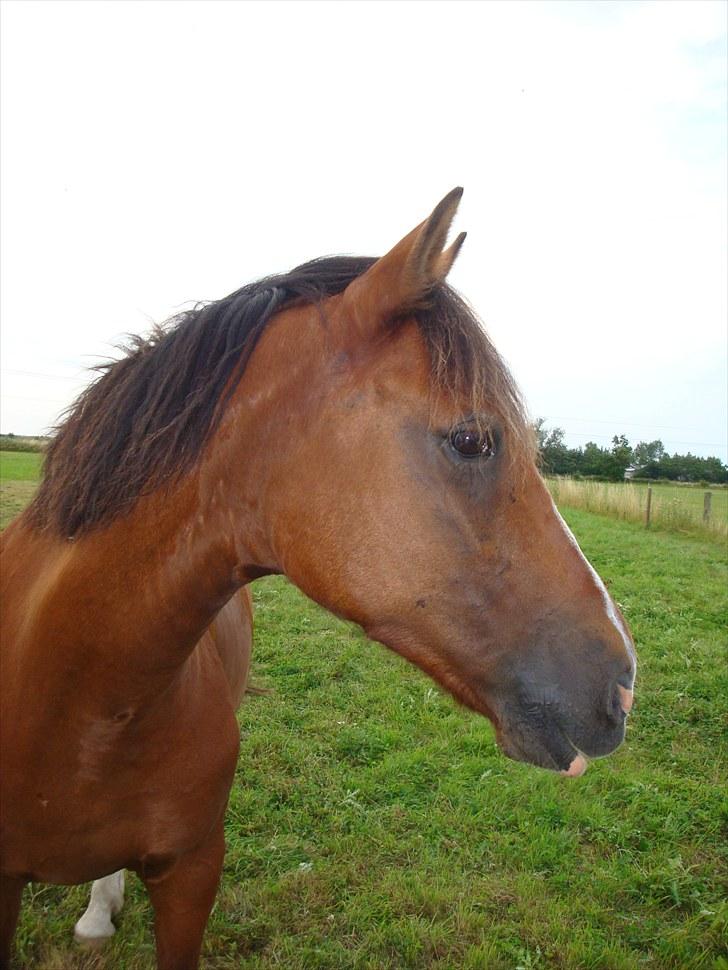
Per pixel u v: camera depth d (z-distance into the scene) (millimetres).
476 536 1370
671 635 6793
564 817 3572
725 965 2699
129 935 2688
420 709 4816
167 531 1460
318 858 3168
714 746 4598
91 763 1580
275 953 2652
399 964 2656
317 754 4098
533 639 1381
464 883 3059
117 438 1481
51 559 1625
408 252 1325
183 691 1701
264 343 1466
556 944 2760
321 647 6012
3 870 1730
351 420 1380
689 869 3268
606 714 1385
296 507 1400
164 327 1643
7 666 1639
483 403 1376
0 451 34938
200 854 1843
